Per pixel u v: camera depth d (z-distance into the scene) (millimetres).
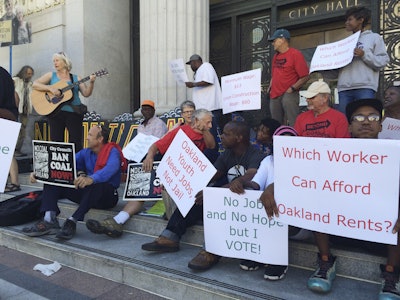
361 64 3500
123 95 7859
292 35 6297
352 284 2465
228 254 2674
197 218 3217
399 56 5195
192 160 2887
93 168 3904
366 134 2467
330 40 5945
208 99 5004
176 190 2965
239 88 4129
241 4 6645
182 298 2586
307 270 2711
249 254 2604
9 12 7078
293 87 4113
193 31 5930
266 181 2764
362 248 2615
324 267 2441
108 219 3500
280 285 2461
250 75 4043
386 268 2268
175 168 2984
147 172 3762
